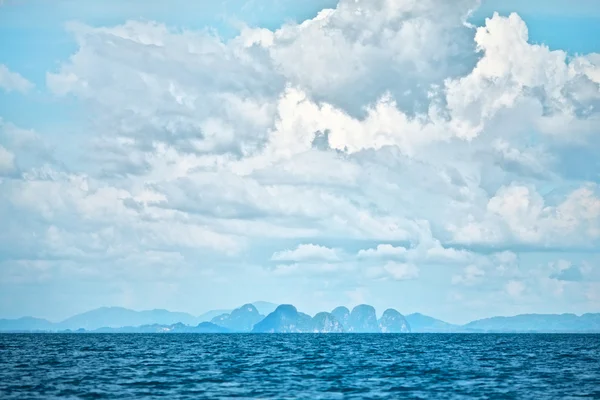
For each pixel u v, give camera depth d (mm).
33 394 102188
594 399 101250
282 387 113125
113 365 158125
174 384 116375
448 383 120812
